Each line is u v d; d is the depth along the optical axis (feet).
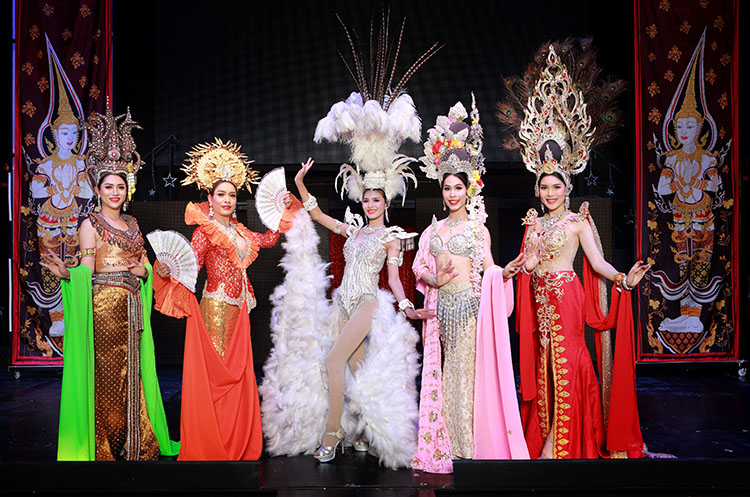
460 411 11.02
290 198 12.01
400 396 11.04
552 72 11.65
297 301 11.90
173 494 9.93
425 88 25.57
